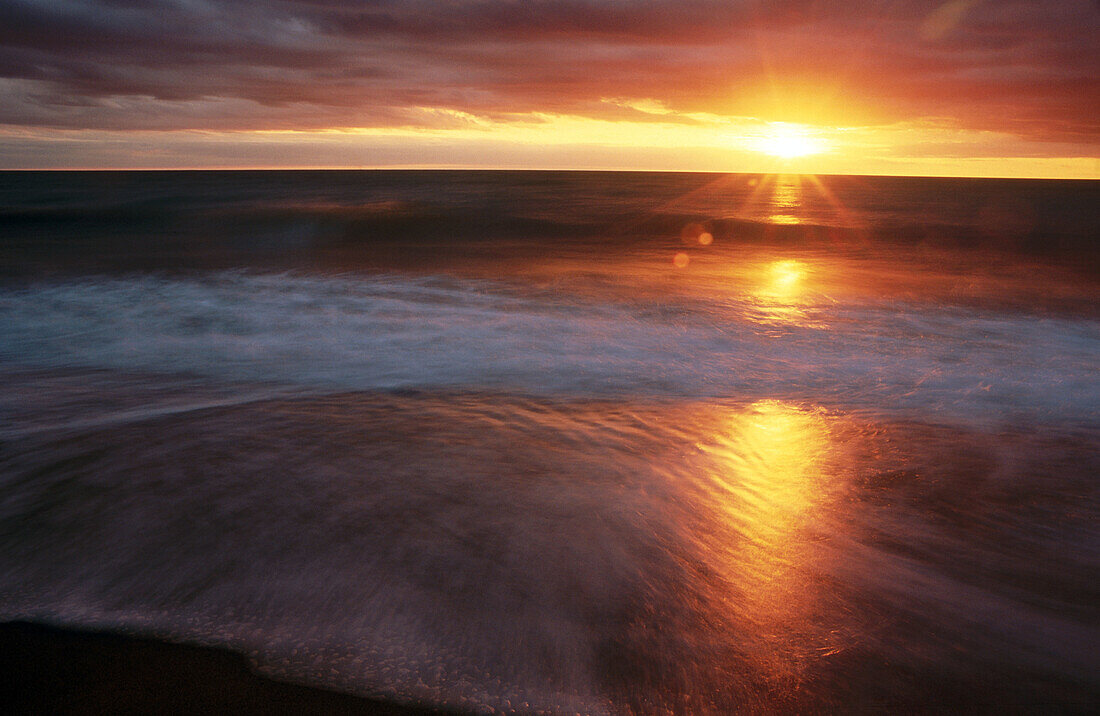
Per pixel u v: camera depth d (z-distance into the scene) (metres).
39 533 3.11
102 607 2.62
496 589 2.72
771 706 2.17
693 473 3.90
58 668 2.32
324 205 26.83
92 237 17.38
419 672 2.30
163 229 19.17
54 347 6.98
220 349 6.91
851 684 2.26
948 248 17.06
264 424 4.59
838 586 2.81
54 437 4.25
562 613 2.59
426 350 6.88
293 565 2.87
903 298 9.91
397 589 2.71
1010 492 3.74
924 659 2.38
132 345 7.06
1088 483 3.87
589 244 17.19
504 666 2.32
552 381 5.87
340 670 2.31
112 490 3.51
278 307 8.79
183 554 2.95
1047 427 4.83
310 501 3.43
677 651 2.40
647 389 5.68
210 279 10.81
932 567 2.97
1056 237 19.27
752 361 6.60
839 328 7.98
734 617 2.59
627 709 2.15
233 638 2.46
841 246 17.45
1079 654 2.41
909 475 3.96
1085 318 8.62
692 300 9.50
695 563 2.95
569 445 4.30
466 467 3.90
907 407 5.27
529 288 10.25
